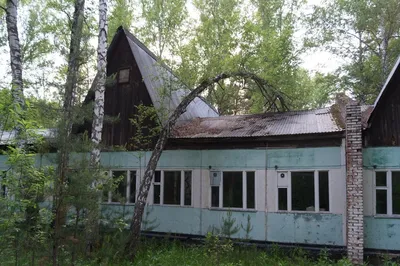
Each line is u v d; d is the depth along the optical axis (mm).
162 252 10305
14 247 6434
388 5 19453
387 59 20969
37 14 17031
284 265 8984
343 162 10094
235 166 11539
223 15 20766
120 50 14367
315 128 10602
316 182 10398
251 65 19859
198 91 12031
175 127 13156
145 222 10531
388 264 8914
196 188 11969
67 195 6242
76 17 11164
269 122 12383
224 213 11430
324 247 10016
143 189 10469
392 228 9562
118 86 14141
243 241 10719
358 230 9062
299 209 10531
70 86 7086
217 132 12094
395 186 9766
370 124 10086
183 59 17219
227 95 23938
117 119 11523
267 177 11047
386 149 9914
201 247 10750
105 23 11031
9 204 6184
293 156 10781
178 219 12039
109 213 7668
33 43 16969
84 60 7703
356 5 19906
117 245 8039
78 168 6484
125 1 21312
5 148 13773
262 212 10938
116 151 13422
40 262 6582
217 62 18141
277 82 20219
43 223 6547
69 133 6734
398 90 10117
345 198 9953
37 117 7832
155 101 13203
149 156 12828
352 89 22594
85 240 6527
